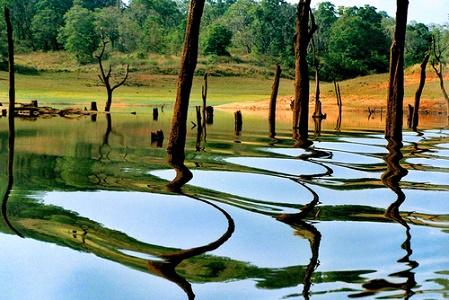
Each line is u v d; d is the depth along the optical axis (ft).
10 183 39.14
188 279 21.71
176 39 425.69
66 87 261.65
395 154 58.08
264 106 166.30
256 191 37.70
